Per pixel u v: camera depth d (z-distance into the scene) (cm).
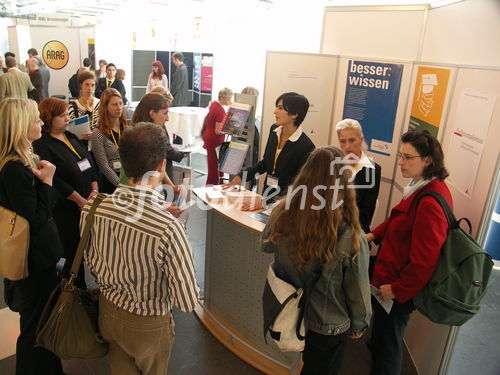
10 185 161
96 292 158
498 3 189
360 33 324
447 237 173
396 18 299
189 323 266
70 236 242
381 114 312
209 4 711
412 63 286
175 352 239
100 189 281
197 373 224
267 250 156
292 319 146
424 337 227
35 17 1062
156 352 154
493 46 192
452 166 220
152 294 141
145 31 888
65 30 839
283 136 262
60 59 850
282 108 247
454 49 238
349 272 141
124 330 144
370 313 149
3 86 336
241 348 241
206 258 260
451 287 168
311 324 150
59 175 232
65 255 246
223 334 252
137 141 133
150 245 133
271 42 641
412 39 293
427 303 174
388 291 182
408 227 186
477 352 258
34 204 166
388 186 320
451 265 169
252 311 238
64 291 149
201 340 251
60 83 866
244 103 288
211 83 812
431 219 171
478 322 289
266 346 236
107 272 140
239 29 687
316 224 134
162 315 148
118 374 158
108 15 859
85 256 148
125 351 151
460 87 217
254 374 226
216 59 750
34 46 827
